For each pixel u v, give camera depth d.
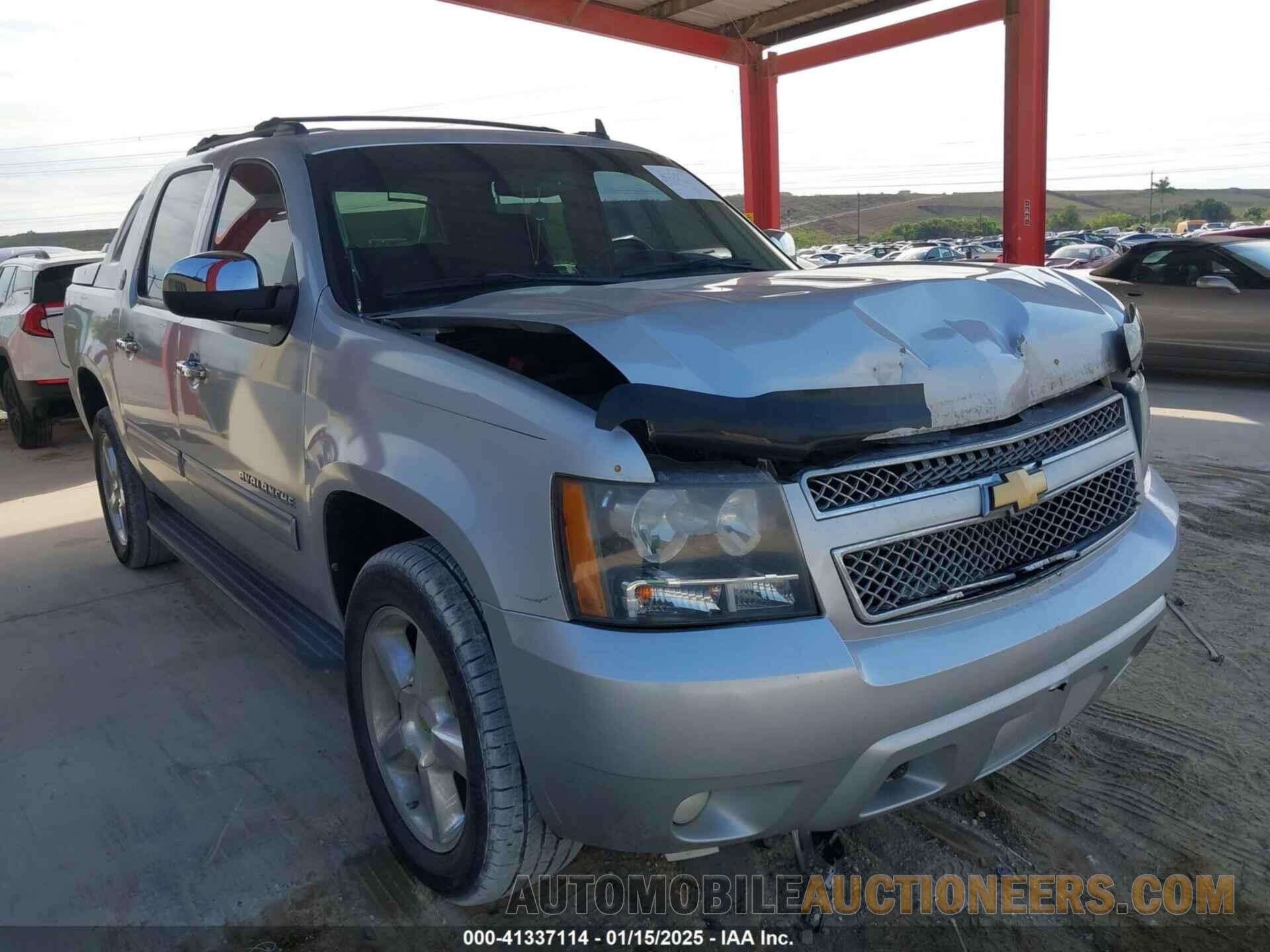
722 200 3.76
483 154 3.25
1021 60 9.94
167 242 3.84
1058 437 2.21
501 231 3.00
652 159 3.72
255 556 3.21
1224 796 2.69
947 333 2.10
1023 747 2.17
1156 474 2.73
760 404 1.68
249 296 2.61
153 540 4.64
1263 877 2.38
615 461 1.75
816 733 1.76
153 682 3.59
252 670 3.66
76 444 8.99
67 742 3.17
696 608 1.75
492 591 1.88
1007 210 10.30
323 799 2.80
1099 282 9.95
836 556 1.81
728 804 1.84
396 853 2.44
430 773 2.27
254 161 3.21
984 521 2.00
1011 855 2.48
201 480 3.44
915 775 2.04
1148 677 3.34
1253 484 5.53
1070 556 2.14
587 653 1.73
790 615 1.79
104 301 4.39
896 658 1.84
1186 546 4.54
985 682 1.92
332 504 2.51
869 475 1.88
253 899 2.39
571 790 1.83
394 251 2.78
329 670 2.65
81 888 2.44
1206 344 9.03
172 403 3.52
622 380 2.08
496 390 1.98
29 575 4.87
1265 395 8.39
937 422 1.92
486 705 1.98
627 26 11.07
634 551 1.74
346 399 2.38
